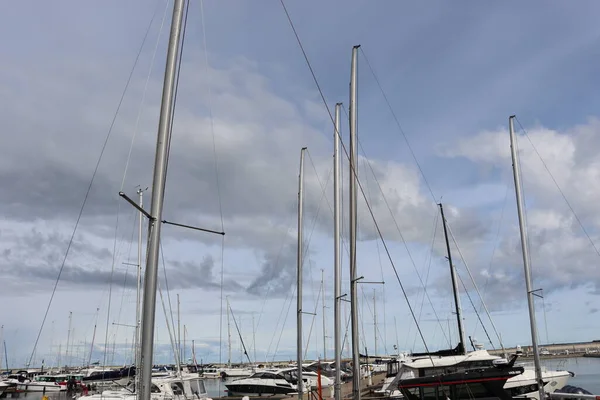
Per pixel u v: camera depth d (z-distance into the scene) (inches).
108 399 1127.6
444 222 1427.2
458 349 1097.4
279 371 1772.9
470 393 815.7
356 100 728.3
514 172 964.6
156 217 374.0
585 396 735.7
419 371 873.5
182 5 414.6
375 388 1363.2
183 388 1253.1
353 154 710.5
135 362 1350.9
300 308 1011.3
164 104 393.4
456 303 1353.3
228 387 1733.5
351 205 690.2
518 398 856.9
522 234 930.1
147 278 366.0
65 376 2343.8
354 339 646.5
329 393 1370.6
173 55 403.5
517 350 952.3
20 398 2062.0
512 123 986.7
